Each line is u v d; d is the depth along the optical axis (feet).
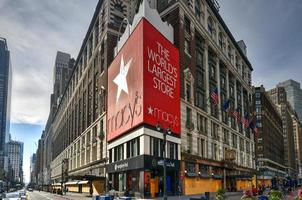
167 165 145.38
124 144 156.76
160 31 165.89
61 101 419.13
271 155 436.35
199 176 172.14
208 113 199.00
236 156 245.86
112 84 181.47
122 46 170.60
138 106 143.02
